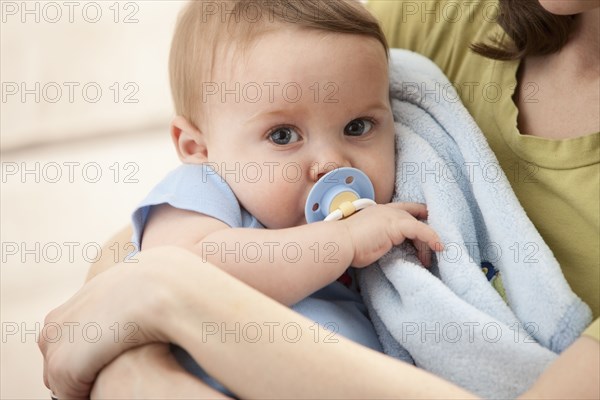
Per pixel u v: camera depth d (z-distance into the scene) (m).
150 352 0.66
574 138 0.79
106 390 0.65
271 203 0.85
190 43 0.90
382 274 0.82
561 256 0.82
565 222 0.81
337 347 0.62
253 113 0.84
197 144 0.92
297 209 0.85
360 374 0.60
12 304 1.58
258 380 0.61
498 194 0.82
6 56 2.08
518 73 0.89
